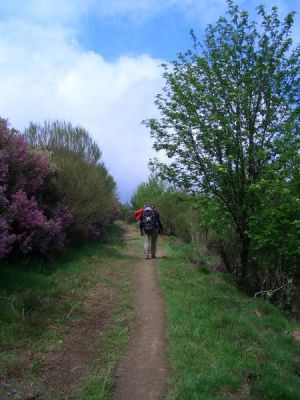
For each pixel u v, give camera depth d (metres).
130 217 38.84
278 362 6.28
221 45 10.54
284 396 5.14
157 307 8.02
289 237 10.14
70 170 13.12
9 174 9.31
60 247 10.80
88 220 14.43
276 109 10.59
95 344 6.04
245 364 5.76
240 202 10.95
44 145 15.17
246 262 11.70
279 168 10.19
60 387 4.77
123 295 8.67
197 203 11.48
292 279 11.10
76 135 16.27
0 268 8.70
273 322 8.51
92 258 12.42
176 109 10.39
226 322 7.32
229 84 10.30
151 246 13.90
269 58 10.27
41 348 5.64
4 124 9.53
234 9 10.55
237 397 4.96
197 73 10.65
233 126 10.29
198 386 4.97
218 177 10.46
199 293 9.16
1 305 6.64
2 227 7.80
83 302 7.91
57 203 11.65
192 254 14.60
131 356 5.78
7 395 4.45
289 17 10.34
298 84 10.55
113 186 24.34
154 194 30.28
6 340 5.65
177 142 10.55
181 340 6.36
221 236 12.55
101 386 4.84
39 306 7.08
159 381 5.15
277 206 10.08
